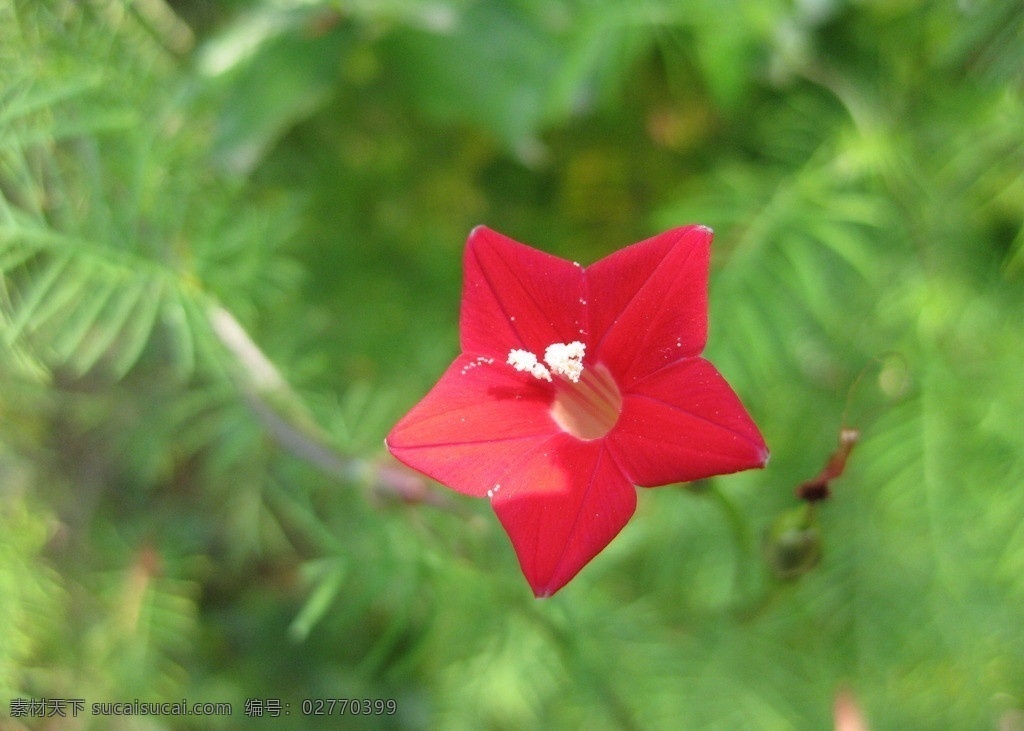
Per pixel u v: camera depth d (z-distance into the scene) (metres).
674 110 0.16
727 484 0.15
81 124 0.13
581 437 0.11
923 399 0.14
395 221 0.16
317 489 0.15
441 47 0.15
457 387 0.11
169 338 0.15
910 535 0.15
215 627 0.16
